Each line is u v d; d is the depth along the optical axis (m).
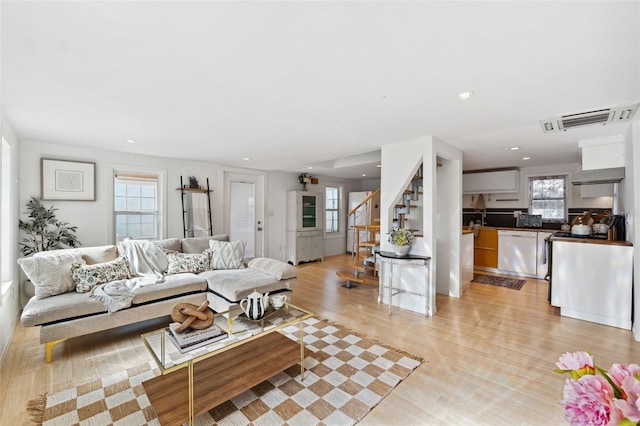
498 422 1.71
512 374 2.21
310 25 1.39
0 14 1.28
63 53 1.64
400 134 3.43
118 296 2.78
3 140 2.74
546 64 1.77
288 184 6.90
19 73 1.87
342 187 8.17
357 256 5.13
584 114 2.67
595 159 3.62
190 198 5.13
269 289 3.38
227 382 1.87
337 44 1.56
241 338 2.01
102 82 2.02
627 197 3.27
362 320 3.31
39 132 3.28
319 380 2.13
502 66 1.80
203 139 3.64
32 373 2.23
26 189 3.63
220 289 3.25
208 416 1.76
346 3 1.24
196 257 3.89
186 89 2.14
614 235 3.51
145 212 4.68
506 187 5.94
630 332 2.99
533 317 3.41
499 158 4.96
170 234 4.91
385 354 2.52
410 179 3.74
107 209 4.25
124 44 1.55
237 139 3.65
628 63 1.75
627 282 3.08
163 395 1.75
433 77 1.96
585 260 3.33
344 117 2.79
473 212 6.64
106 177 4.25
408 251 3.70
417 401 1.90
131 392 2.00
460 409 1.83
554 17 1.32
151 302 3.00
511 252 5.61
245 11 1.28
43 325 2.42
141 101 2.37
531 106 2.49
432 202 3.53
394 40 1.52
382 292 3.95
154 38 1.50
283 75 1.93
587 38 1.49
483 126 3.08
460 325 3.16
